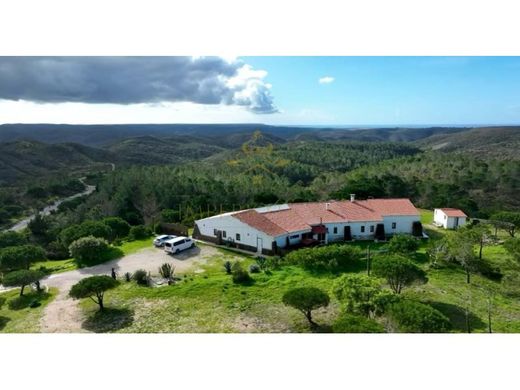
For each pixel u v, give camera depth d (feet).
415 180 275.18
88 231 130.72
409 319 56.70
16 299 87.35
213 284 89.30
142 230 140.77
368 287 68.33
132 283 93.61
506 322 72.02
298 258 101.35
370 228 136.46
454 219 151.12
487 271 97.35
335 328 57.00
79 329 71.51
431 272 98.48
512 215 139.54
